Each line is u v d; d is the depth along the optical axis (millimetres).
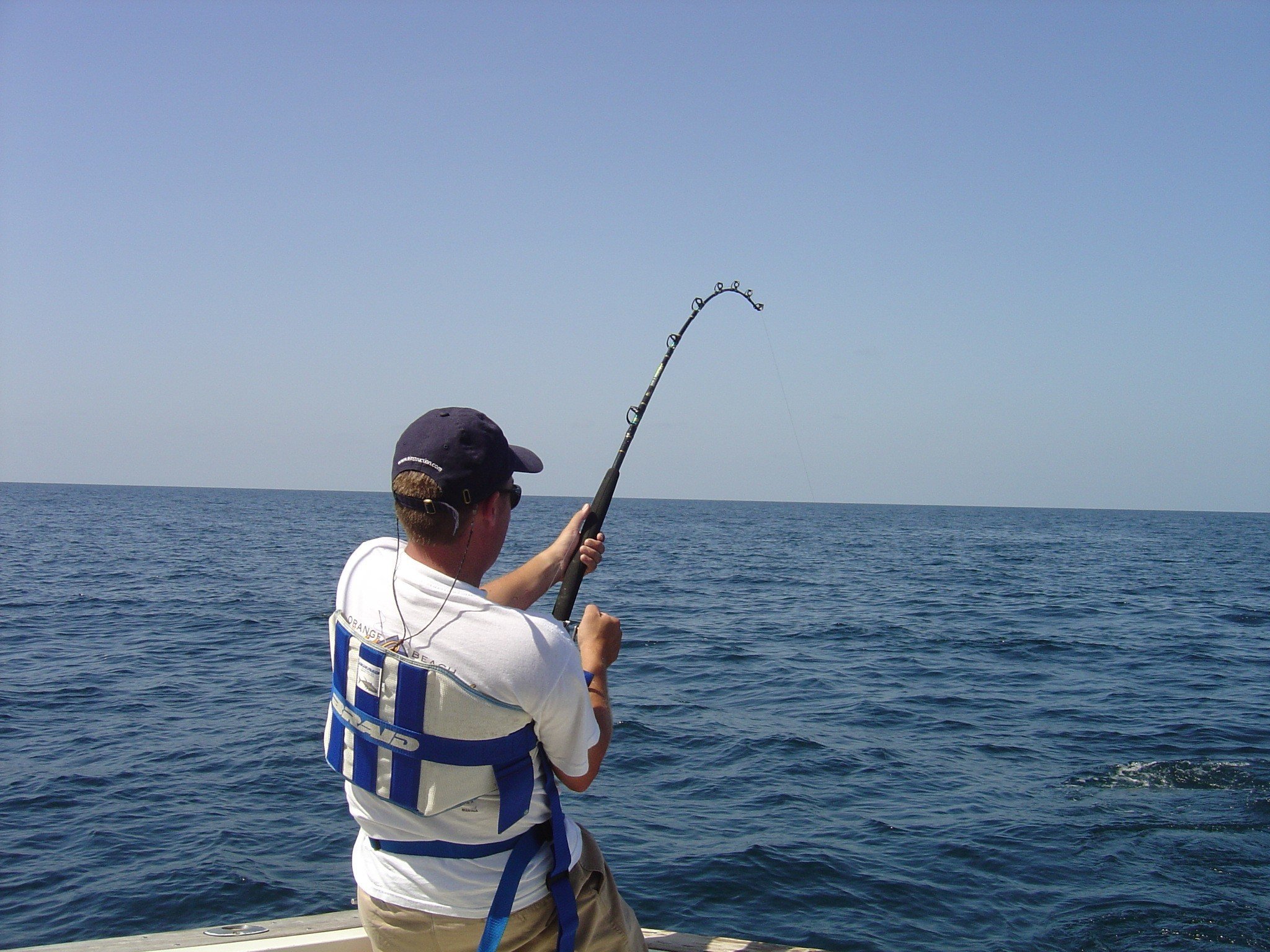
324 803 6852
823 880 5637
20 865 5770
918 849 6105
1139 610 19594
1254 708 10172
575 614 17359
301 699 10117
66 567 25672
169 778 7348
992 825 6523
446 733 1610
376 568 1777
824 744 8516
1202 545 53344
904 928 5121
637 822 6531
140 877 5613
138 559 28859
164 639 13969
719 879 5637
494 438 1747
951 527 79188
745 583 25047
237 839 6176
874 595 22312
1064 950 4898
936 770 7773
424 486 1682
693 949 2354
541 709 1648
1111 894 5496
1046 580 27375
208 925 5078
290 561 29344
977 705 10258
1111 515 170750
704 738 8648
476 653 1617
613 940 1877
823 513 140875
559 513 101750
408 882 1669
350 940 2260
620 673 11867
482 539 1756
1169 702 10445
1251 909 5312
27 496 116562
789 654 13469
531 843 1710
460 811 1649
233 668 11797
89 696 10141
